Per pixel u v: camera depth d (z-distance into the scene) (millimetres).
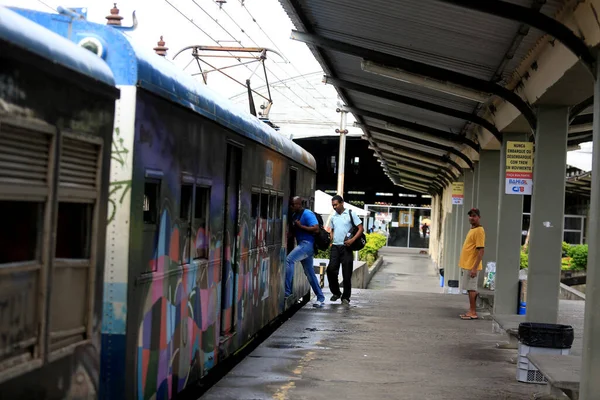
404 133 18250
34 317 3561
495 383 8102
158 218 5512
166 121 5652
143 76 5094
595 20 6145
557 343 8094
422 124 17172
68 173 3852
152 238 5414
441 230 33562
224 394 7262
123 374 4914
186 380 6434
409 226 49406
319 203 33500
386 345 10312
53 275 3705
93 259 4148
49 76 3596
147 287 5305
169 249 5805
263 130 9664
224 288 7922
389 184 51188
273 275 11023
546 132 9609
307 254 12992
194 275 6555
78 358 3996
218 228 7402
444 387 7836
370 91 12938
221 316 7883
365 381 8008
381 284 28719
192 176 6398
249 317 9312
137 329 5125
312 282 14109
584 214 41469
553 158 9617
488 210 15758
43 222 3619
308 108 38625
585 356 6234
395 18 9117
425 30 9281
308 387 7648
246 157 8758
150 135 5297
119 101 4984
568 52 7426
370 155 50344
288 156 11844
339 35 10773
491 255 15664
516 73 10094
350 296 16266
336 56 12266
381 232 49531
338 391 7512
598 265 6188
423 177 33094
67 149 3826
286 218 12148
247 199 8875
